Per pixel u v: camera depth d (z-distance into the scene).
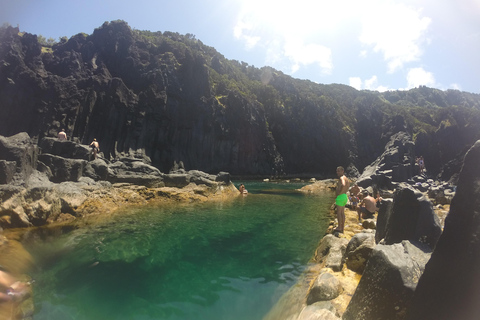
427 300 2.32
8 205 7.80
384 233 5.30
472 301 1.99
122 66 43.56
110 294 4.41
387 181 24.94
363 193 14.29
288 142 57.53
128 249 6.57
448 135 56.81
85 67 41.78
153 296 4.42
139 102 40.94
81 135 37.25
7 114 35.22
